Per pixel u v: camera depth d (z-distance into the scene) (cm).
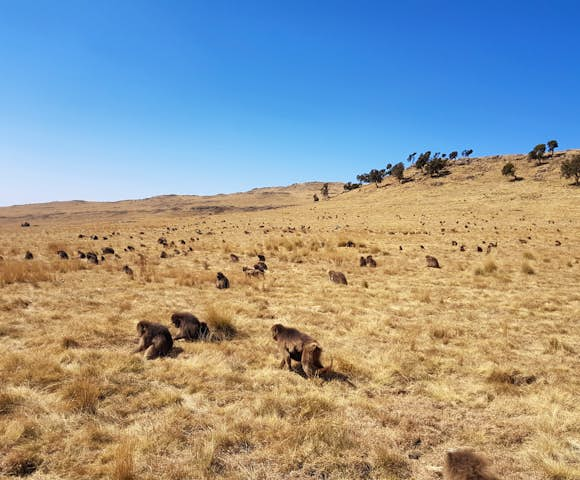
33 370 612
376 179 11450
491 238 3425
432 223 5100
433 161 10838
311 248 2711
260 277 1586
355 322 977
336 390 607
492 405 569
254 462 421
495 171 10056
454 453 369
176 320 832
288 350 680
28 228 5469
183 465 407
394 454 434
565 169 7738
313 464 419
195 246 2902
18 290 1226
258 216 7569
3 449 421
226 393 582
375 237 3616
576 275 1688
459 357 752
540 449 455
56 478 383
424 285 1484
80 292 1232
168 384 608
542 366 714
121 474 376
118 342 798
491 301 1224
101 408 517
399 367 687
